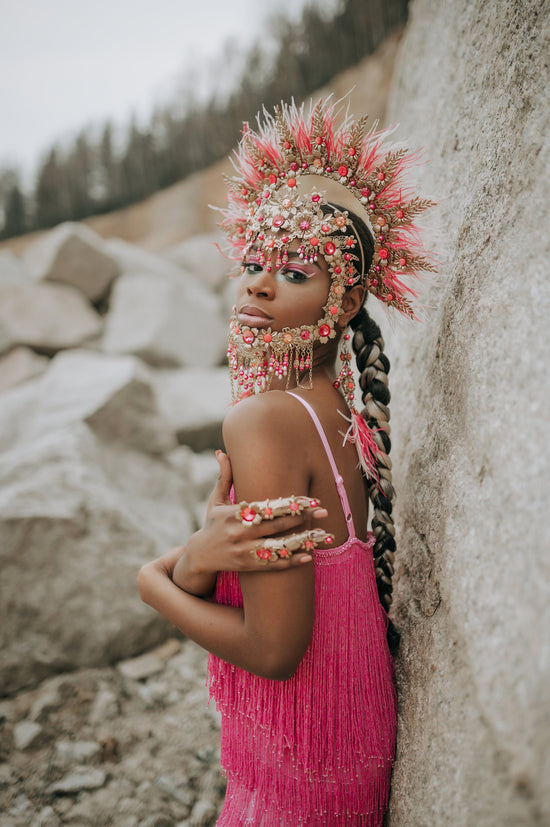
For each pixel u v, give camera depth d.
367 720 1.31
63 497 2.64
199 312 5.91
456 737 1.02
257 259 1.35
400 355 2.03
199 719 2.32
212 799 2.00
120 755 2.16
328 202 1.39
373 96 9.29
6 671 2.36
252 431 1.19
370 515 2.33
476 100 1.55
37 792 2.00
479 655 0.97
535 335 0.98
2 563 2.43
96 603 2.53
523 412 0.97
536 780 0.77
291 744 1.25
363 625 1.33
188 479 3.75
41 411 3.48
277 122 1.43
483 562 1.02
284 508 1.14
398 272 1.48
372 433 1.43
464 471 1.21
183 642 2.75
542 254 1.01
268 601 1.16
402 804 1.24
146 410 3.62
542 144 1.09
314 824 1.29
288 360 1.36
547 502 0.85
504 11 1.42
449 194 1.64
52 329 5.40
